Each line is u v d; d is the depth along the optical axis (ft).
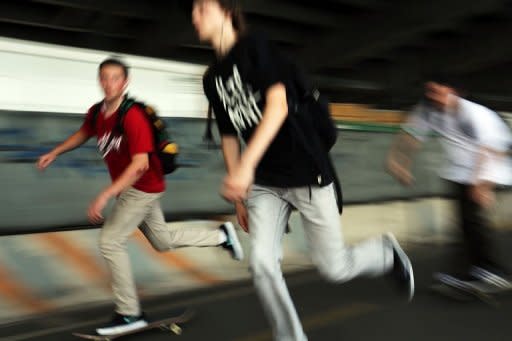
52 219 17.40
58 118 17.44
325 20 29.81
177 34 25.35
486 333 12.31
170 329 12.44
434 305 14.55
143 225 13.15
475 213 14.89
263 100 8.00
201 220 20.17
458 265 15.42
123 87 11.23
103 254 11.70
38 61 16.99
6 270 15.11
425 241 26.84
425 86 14.73
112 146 11.39
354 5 29.48
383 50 33.83
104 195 10.62
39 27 24.82
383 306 14.48
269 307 8.95
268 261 8.77
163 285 17.16
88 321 13.76
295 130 8.29
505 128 14.44
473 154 14.37
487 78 45.68
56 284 15.69
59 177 17.62
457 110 14.37
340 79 35.78
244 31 8.22
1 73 16.26
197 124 20.56
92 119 11.76
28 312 14.53
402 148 15.71
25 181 16.84
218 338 12.11
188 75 20.33
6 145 16.39
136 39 27.09
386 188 28.27
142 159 10.97
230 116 8.71
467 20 34.32
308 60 33.35
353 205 26.61
